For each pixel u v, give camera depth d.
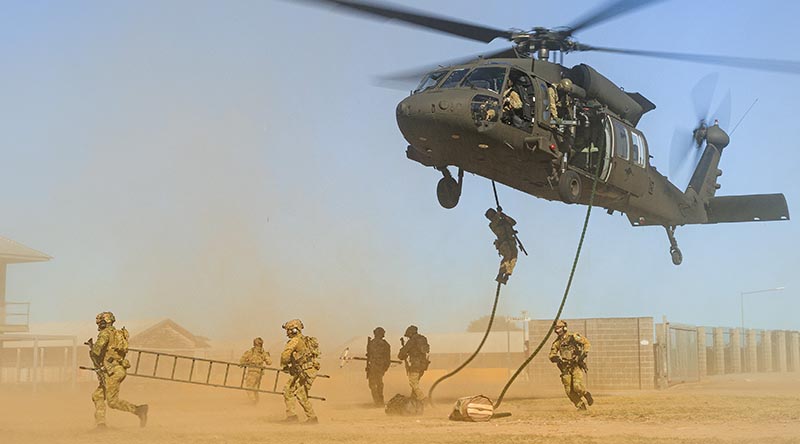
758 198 26.36
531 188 19.20
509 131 17.36
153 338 54.03
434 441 12.35
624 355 36.31
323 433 13.70
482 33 18.33
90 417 18.20
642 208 22.25
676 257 24.89
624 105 20.14
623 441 12.09
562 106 18.27
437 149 18.25
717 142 26.91
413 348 20.02
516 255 19.42
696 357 40.44
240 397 28.31
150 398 27.69
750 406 18.52
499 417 16.45
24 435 13.52
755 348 52.34
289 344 15.74
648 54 19.05
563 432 13.52
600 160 18.83
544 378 38.66
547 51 18.98
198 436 13.31
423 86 18.28
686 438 12.36
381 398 21.53
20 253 45.59
